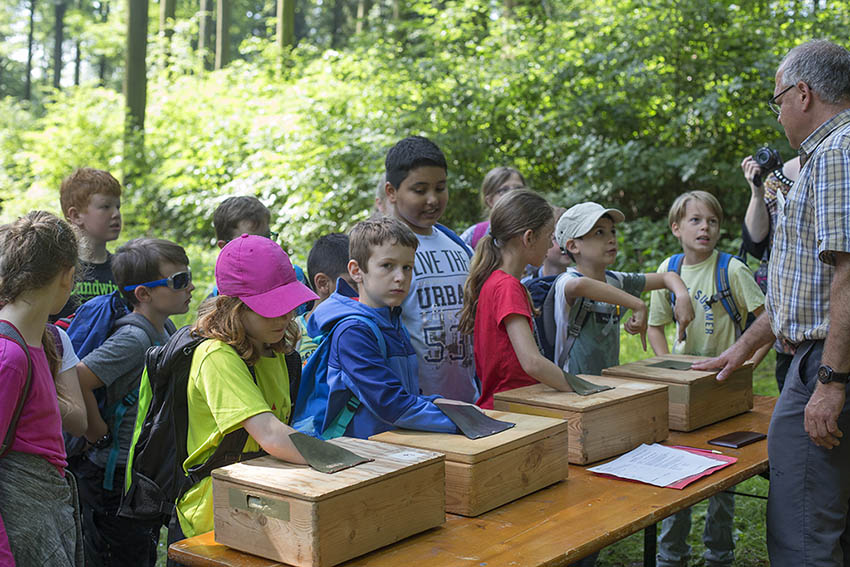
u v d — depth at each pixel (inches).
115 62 1445.6
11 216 607.8
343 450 77.7
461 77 440.1
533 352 103.9
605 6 433.4
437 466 77.7
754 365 127.6
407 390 98.8
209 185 548.4
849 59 96.7
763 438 110.9
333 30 1448.1
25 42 1628.9
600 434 98.5
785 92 99.3
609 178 389.1
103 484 111.3
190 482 85.7
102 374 106.8
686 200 147.3
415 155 125.0
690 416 112.8
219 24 853.2
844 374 91.3
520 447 86.0
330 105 471.2
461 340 124.3
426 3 525.0
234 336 83.7
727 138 391.9
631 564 149.0
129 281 112.7
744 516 167.6
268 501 70.2
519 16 489.7
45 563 78.2
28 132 660.7
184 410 87.0
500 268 114.4
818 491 96.2
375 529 71.9
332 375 96.9
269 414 79.4
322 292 136.1
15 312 78.5
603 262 125.8
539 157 427.2
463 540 75.5
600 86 407.8
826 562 96.0
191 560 73.1
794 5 389.7
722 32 382.9
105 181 138.9
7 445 76.3
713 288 145.3
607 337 126.5
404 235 100.6
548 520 80.4
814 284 95.3
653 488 89.8
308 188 446.3
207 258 471.2
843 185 89.7
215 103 626.2
